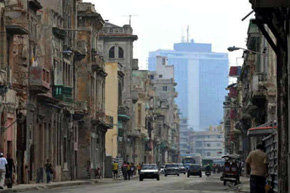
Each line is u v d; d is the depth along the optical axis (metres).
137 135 169.75
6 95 69.50
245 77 128.38
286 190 36.78
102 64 120.62
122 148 152.38
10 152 71.88
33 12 81.38
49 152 89.56
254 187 34.50
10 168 61.69
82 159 110.81
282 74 36.84
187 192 55.44
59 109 94.06
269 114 82.19
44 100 84.81
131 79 165.62
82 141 111.00
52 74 88.94
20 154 75.44
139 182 91.81
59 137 95.00
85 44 107.69
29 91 78.69
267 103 85.19
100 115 118.44
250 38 104.00
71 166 103.25
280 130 37.88
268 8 34.34
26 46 77.38
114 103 143.88
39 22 86.25
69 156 102.19
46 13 89.12
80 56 106.88
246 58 117.25
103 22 119.50
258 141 99.38
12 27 70.25
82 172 110.44
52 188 66.62
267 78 85.38
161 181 97.12
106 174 127.00
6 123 69.50
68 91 92.25
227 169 77.50
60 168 94.81
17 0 72.06
